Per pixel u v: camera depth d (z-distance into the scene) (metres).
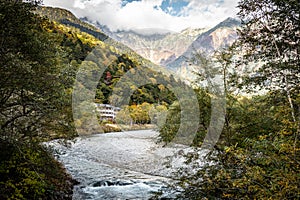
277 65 5.66
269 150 4.23
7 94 6.18
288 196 3.41
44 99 6.46
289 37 5.75
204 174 4.98
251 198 3.95
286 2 5.22
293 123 3.86
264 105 6.95
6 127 5.97
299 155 3.62
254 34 6.18
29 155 6.74
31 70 5.52
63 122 7.04
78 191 8.02
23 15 5.73
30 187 6.26
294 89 5.19
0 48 5.33
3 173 6.19
